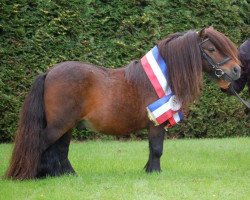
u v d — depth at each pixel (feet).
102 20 52.13
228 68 31.89
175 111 31.89
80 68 32.04
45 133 31.89
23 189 29.81
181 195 28.43
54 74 32.01
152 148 32.50
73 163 39.47
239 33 55.88
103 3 52.85
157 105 31.55
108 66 52.21
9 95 50.03
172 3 54.34
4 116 50.14
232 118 56.24
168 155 44.04
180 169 36.76
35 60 50.42
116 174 34.12
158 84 31.76
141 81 32.04
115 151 45.88
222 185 30.91
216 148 47.93
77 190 29.48
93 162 39.93
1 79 49.70
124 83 32.12
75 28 51.42
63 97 31.60
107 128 32.27
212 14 55.31
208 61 32.07
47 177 32.32
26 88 50.39
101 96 31.86
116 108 31.83
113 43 52.49
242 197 28.32
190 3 54.80
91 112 32.01
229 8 55.57
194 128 55.47
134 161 40.65
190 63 31.81
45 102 31.96
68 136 32.86
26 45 50.31
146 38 53.11
